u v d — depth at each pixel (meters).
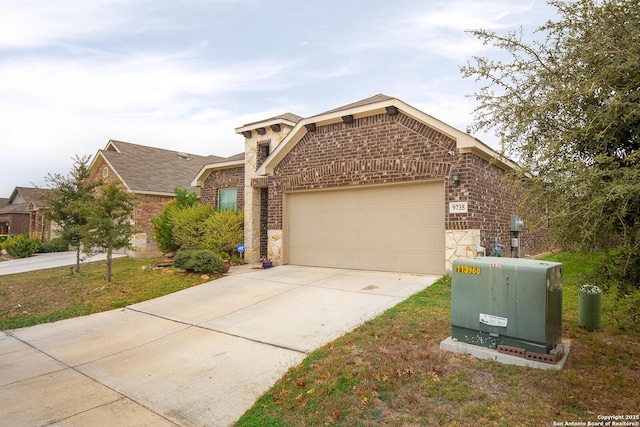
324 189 11.59
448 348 4.60
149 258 17.75
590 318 5.16
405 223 10.06
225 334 6.33
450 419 3.24
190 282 10.45
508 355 4.19
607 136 3.07
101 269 13.50
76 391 4.59
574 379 3.69
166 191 19.44
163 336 6.49
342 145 11.12
